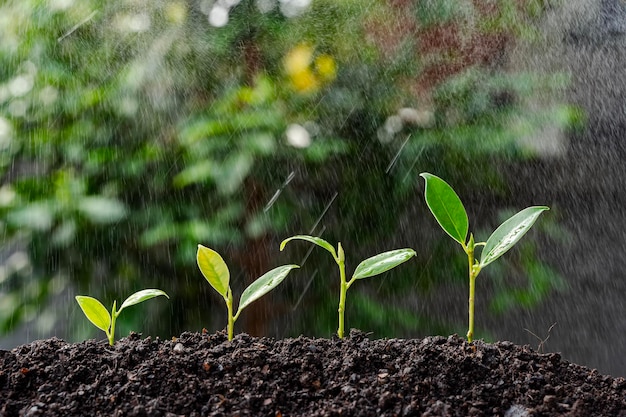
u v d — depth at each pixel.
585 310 1.20
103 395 0.63
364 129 1.17
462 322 1.18
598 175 1.17
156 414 0.61
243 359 0.66
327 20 1.20
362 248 1.17
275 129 1.12
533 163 1.18
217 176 1.07
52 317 1.16
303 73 1.17
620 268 1.19
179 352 0.67
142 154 1.14
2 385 0.64
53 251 1.13
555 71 1.17
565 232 1.19
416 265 1.17
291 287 1.18
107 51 1.19
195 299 1.17
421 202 1.17
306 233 1.17
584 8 1.16
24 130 1.16
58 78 1.16
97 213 1.07
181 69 1.19
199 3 1.22
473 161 1.16
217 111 1.14
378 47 1.19
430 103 1.18
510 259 1.18
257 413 0.62
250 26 1.21
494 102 1.17
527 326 1.21
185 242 1.09
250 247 1.17
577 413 0.62
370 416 0.61
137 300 0.70
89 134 1.15
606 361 1.19
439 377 0.64
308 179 1.16
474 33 1.17
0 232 1.10
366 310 1.16
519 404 0.63
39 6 1.19
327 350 0.68
